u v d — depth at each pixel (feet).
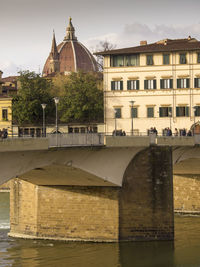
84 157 175.73
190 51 362.12
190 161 257.75
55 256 178.19
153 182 196.95
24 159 153.48
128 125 370.73
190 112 362.74
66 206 199.31
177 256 179.93
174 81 364.58
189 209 282.97
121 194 193.47
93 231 195.72
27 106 383.24
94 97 385.50
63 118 384.06
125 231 194.18
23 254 180.04
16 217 208.33
